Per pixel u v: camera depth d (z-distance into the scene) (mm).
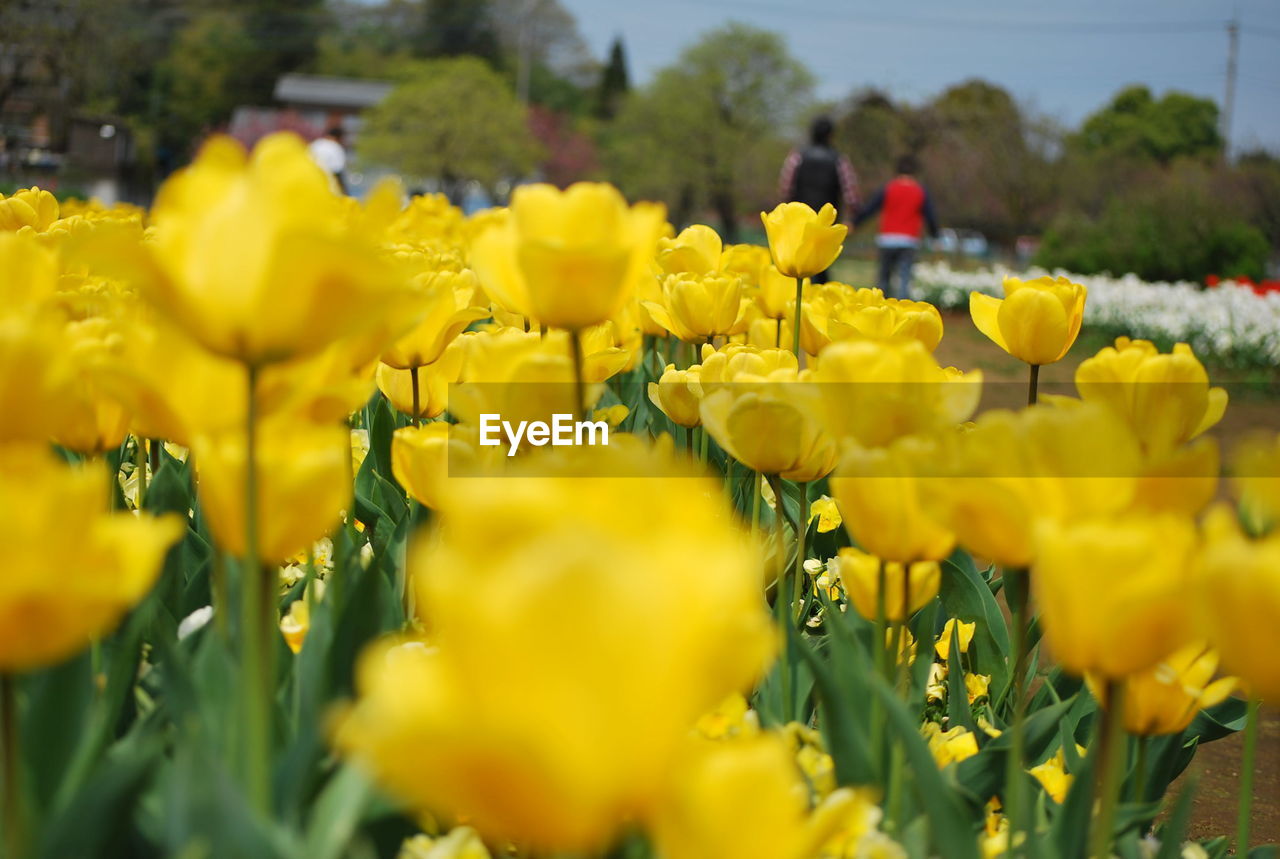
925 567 1340
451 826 1191
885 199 14586
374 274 804
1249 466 936
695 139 50062
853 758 1236
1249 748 1299
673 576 575
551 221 1259
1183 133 64750
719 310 2469
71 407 974
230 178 868
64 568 714
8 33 31109
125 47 38500
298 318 825
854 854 1062
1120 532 805
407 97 51375
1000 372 10773
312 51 79312
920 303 2334
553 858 675
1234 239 20703
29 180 29391
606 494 626
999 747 1387
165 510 1878
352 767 910
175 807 819
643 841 883
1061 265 21844
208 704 1125
